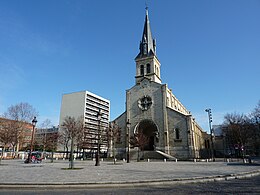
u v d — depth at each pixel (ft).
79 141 199.31
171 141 156.25
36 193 29.40
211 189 31.22
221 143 258.37
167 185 35.81
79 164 103.04
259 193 27.73
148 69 200.23
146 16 223.30
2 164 97.40
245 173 49.49
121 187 34.17
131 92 183.93
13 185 34.06
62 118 346.74
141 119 171.63
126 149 168.86
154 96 172.96
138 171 59.00
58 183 34.78
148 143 167.94
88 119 345.51
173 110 161.89
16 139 164.66
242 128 194.80
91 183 35.27
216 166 78.64
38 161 125.08
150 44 210.38
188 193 28.37
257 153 234.38
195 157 145.48
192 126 157.07
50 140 191.62
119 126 179.42
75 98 350.64
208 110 155.02
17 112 168.55
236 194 27.27
